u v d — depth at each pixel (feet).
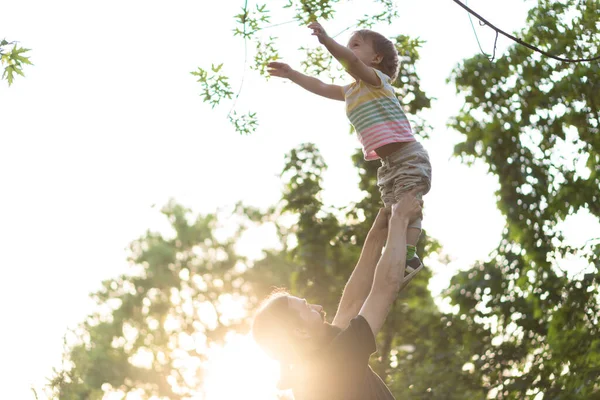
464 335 68.85
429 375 67.97
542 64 61.36
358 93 16.99
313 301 72.38
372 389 13.12
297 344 13.09
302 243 73.56
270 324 13.23
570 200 62.49
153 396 157.48
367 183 72.90
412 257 15.83
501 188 64.95
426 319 71.72
